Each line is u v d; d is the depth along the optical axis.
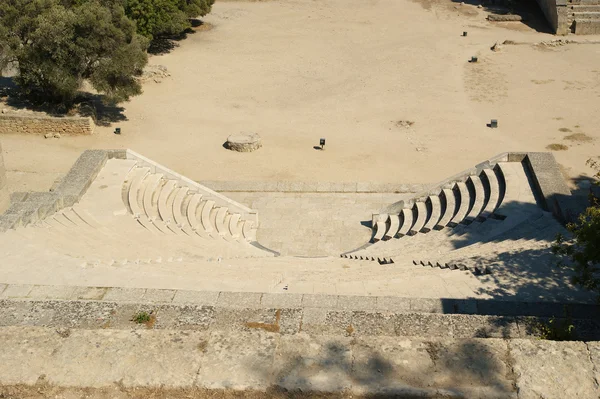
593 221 14.77
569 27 56.25
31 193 24.17
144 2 48.12
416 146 35.34
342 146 35.56
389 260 21.22
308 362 7.92
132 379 7.78
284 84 45.31
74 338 8.30
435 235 23.62
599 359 7.74
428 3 66.62
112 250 19.84
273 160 33.91
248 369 7.86
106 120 38.91
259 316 12.68
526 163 26.58
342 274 18.73
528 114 39.28
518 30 57.28
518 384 7.51
